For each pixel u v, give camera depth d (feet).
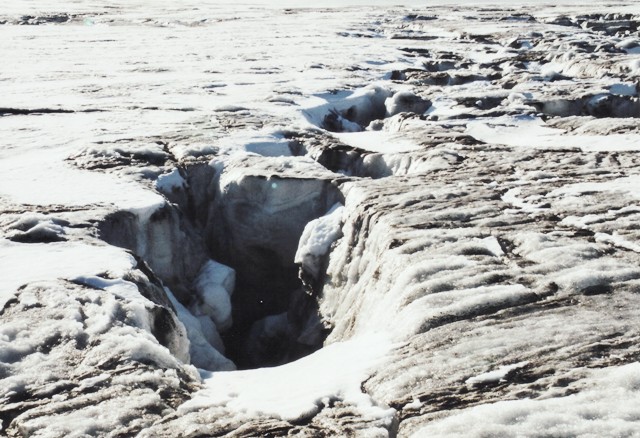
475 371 11.68
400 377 11.84
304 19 146.41
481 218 20.53
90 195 25.80
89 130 38.50
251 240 28.40
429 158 30.07
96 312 14.96
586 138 34.24
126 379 12.35
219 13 181.88
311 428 10.68
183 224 27.89
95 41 100.12
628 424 9.50
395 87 53.98
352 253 21.98
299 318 24.49
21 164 31.01
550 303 14.20
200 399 11.96
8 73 63.67
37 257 18.80
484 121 40.32
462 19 135.33
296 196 27.48
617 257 16.60
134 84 56.59
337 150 33.45
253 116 42.34
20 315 14.80
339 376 12.52
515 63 65.57
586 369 11.30
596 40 84.23
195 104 47.03
